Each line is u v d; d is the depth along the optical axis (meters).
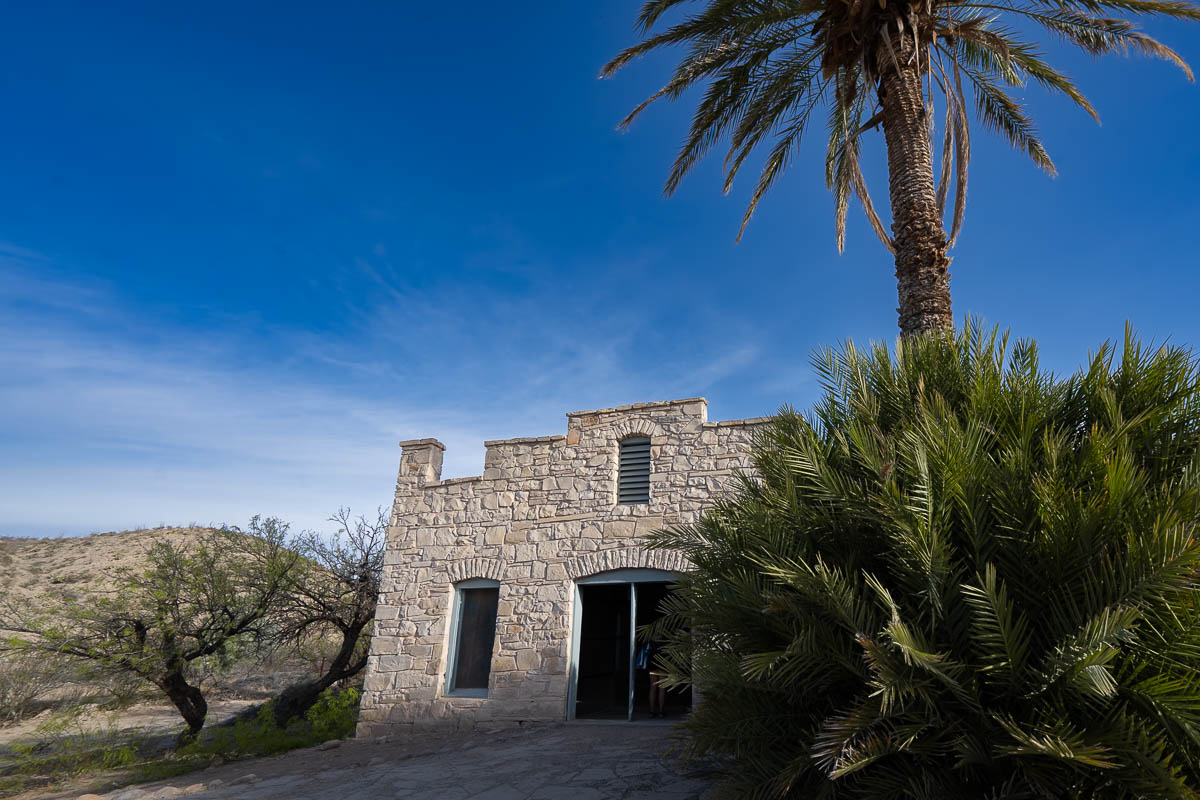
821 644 4.72
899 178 9.66
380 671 13.87
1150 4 9.38
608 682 15.03
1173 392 5.06
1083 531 4.29
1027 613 4.47
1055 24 10.41
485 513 14.16
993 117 12.04
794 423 6.32
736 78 11.69
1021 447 4.95
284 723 16.31
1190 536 3.73
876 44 10.05
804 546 5.34
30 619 14.73
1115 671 4.09
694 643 5.95
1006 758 4.19
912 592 4.76
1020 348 5.86
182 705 15.20
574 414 14.12
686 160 12.48
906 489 4.94
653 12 11.39
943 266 9.28
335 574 17.41
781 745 5.16
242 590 16.78
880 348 6.50
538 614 13.00
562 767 8.44
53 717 14.09
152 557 16.09
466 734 12.32
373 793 8.23
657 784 7.27
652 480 13.02
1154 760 3.64
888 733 4.20
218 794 9.06
